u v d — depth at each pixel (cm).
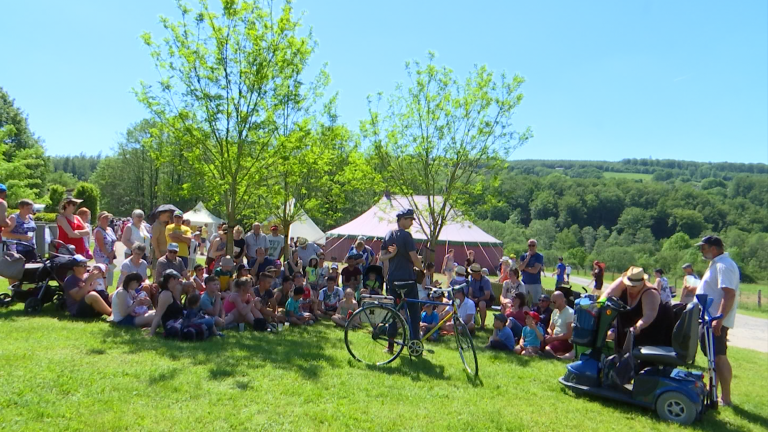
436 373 577
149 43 957
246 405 413
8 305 743
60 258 730
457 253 2388
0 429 330
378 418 410
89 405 384
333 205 1620
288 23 999
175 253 801
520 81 1305
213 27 967
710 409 515
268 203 1466
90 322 686
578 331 545
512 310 847
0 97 3825
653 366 504
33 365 460
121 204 5388
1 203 702
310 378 505
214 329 672
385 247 643
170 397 416
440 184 1400
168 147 1066
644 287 513
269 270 968
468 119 1330
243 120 990
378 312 622
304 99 1062
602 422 454
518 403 486
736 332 1438
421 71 1327
